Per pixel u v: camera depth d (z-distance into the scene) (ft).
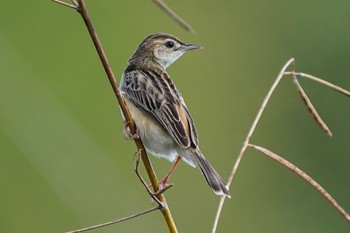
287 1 62.69
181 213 51.06
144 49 31.55
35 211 48.32
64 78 55.98
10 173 48.62
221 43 64.28
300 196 54.44
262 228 53.11
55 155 41.32
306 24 61.31
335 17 59.82
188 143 27.53
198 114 61.93
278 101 59.88
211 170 27.12
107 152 53.21
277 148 57.62
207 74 63.36
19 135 42.27
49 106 44.50
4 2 55.93
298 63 60.49
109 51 60.18
